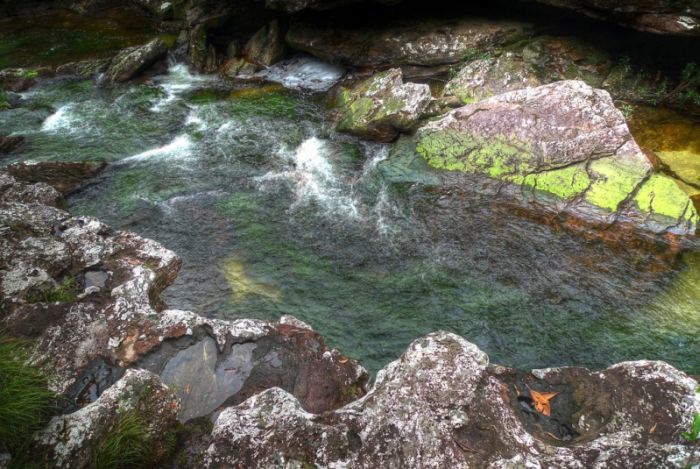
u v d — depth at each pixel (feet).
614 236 22.27
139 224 23.29
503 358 17.72
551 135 25.03
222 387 12.88
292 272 21.02
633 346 17.99
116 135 30.66
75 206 24.44
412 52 33.40
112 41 44.04
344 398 13.12
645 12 25.57
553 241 22.34
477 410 11.17
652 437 10.66
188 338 13.70
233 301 19.57
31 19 48.98
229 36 40.34
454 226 23.41
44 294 15.06
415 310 19.47
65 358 13.02
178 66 39.65
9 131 31.04
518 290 20.20
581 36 31.89
